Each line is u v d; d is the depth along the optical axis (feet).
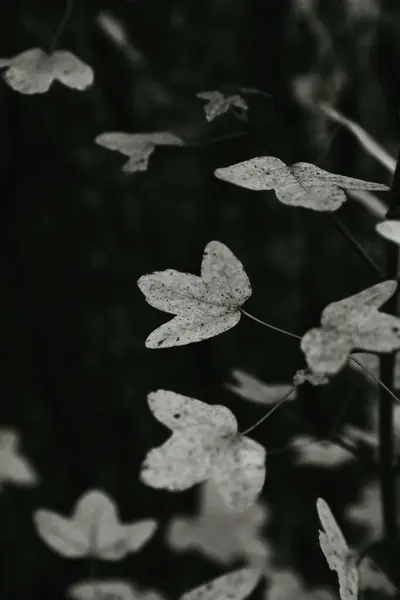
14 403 4.33
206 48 3.81
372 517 3.13
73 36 3.76
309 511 4.33
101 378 4.28
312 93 3.76
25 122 3.87
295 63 3.83
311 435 2.46
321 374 1.89
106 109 3.88
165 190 3.97
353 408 4.04
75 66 2.25
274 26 3.80
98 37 3.78
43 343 4.24
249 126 2.34
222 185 3.99
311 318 4.21
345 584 1.91
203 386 4.28
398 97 3.98
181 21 3.76
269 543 3.90
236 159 3.90
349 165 3.92
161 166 3.93
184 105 3.88
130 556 4.34
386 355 2.26
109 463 4.43
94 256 4.07
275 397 2.53
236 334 4.19
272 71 3.83
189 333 1.87
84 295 4.14
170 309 1.90
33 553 4.47
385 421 2.31
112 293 4.14
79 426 4.38
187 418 1.82
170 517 4.42
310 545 4.38
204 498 3.23
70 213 4.00
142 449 4.40
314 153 3.85
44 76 2.23
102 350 4.22
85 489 4.46
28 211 4.03
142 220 4.01
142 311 4.18
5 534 4.42
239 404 4.22
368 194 2.58
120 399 4.31
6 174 3.96
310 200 1.78
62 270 4.10
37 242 4.07
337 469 4.20
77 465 4.44
